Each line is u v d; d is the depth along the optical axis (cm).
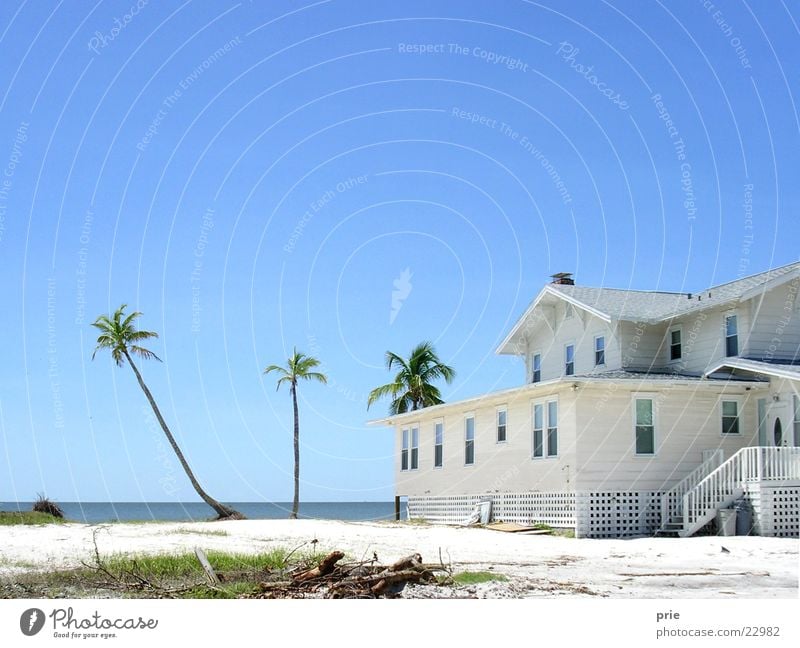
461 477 3681
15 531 2656
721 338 3162
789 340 3112
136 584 1398
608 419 2978
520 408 3322
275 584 1348
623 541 2542
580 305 3500
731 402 3102
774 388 3012
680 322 3388
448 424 3825
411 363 5591
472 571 1659
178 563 1603
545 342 3872
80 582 1423
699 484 2831
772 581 1580
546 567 1788
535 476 3169
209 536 2456
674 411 3041
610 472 2944
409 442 4166
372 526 3134
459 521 3656
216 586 1357
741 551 2162
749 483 2759
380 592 1320
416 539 2477
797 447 2791
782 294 3128
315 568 1394
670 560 1962
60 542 2212
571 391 2988
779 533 2711
